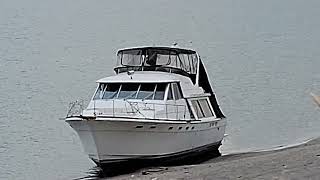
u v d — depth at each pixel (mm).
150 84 26125
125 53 29000
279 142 35062
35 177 29531
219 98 50469
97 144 24328
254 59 69875
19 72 57438
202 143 28203
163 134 24969
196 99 28281
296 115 43875
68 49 71125
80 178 28172
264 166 20703
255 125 40625
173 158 26000
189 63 29906
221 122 30516
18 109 43406
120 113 24969
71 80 55219
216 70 63625
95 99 26453
